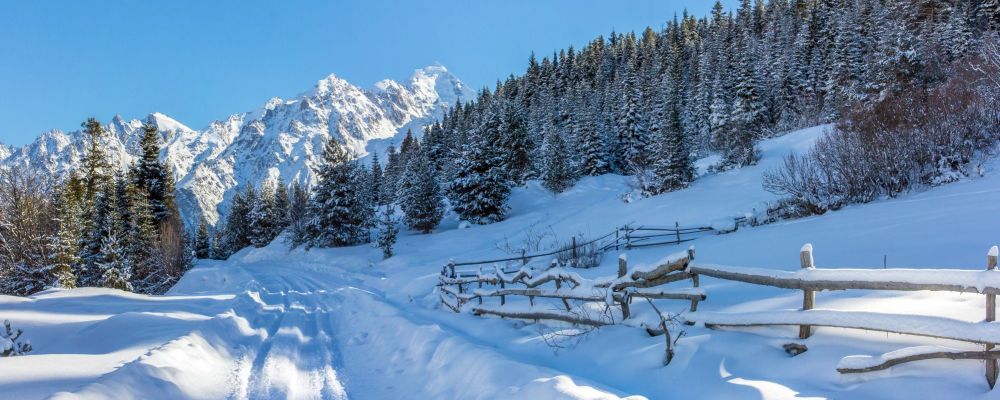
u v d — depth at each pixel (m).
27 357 5.96
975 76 21.36
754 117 45.25
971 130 18.06
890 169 17.33
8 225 28.08
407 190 41.38
